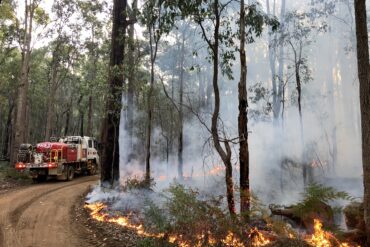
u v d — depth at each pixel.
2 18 31.98
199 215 7.20
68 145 22.80
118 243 8.59
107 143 16.45
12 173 21.70
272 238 7.08
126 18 17.47
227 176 9.43
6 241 8.82
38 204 13.64
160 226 7.51
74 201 14.49
